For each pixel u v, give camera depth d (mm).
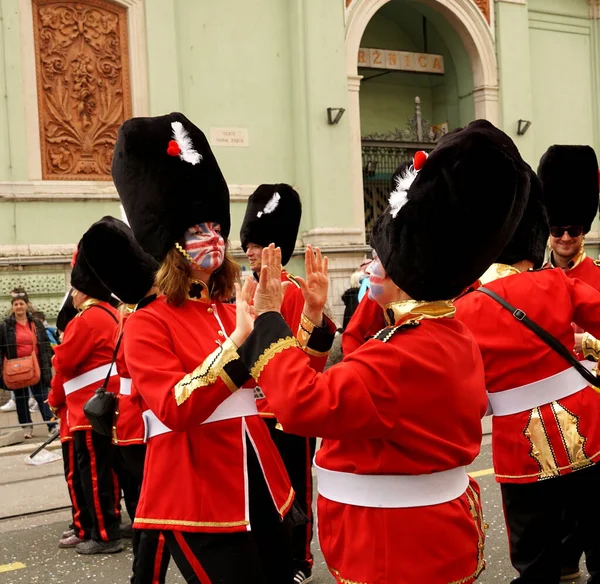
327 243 12555
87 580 4699
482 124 2750
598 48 15703
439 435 2393
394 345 2359
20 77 10758
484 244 2404
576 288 3561
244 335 2611
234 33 12305
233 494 2744
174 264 2928
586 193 4574
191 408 2566
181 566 2770
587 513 3533
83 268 5180
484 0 14383
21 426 8570
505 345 3447
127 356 2801
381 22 15336
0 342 8766
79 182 11109
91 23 11250
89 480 5098
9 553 5258
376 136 14445
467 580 2402
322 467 2547
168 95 11633
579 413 3412
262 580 2725
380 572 2354
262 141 12516
